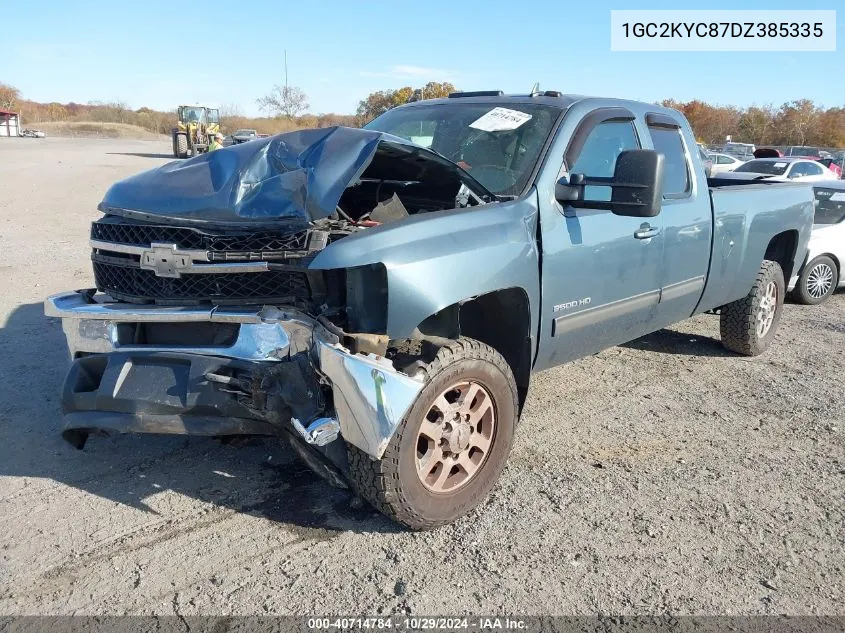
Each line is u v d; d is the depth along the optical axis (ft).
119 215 10.88
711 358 20.47
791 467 13.67
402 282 9.55
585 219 12.93
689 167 16.31
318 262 9.32
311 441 9.14
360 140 10.56
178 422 9.89
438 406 10.45
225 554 10.17
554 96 14.43
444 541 10.67
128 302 10.72
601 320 13.75
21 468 12.39
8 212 44.91
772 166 59.31
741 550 10.82
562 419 15.57
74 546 10.22
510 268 11.10
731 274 17.88
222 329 10.11
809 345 22.27
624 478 12.92
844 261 28.53
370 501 10.29
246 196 10.22
